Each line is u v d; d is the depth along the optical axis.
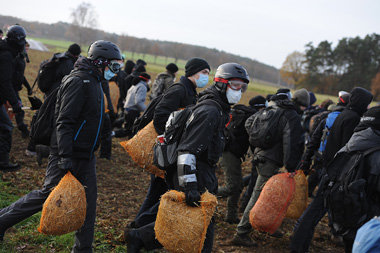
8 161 5.62
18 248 3.56
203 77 3.97
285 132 4.50
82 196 3.06
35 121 3.43
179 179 2.84
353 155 3.41
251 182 5.64
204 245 3.13
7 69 5.10
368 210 3.27
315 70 122.94
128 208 5.16
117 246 3.96
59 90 3.20
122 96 9.09
